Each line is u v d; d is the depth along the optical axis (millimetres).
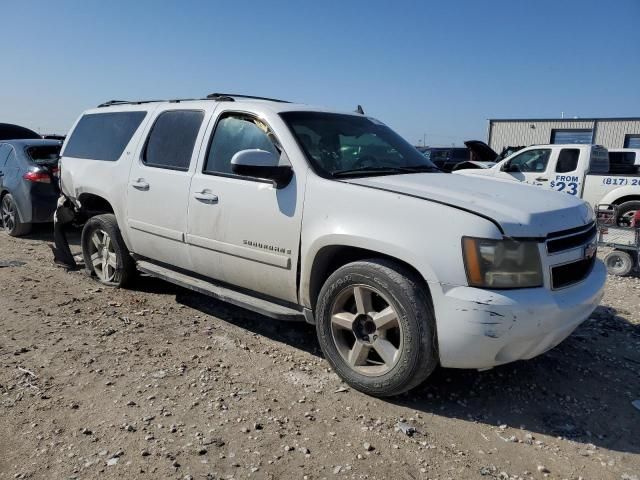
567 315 3119
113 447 2787
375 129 4641
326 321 3549
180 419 3072
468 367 3105
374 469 2682
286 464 2695
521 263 2973
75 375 3592
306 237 3564
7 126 12883
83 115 6023
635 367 4004
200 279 4617
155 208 4676
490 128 36406
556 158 12406
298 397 3379
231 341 4258
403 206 3197
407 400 3391
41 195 8336
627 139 32281
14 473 2572
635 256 6914
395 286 3148
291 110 4152
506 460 2811
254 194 3867
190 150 4477
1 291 5402
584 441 3014
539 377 3768
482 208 3086
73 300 5168
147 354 3957
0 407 3160
